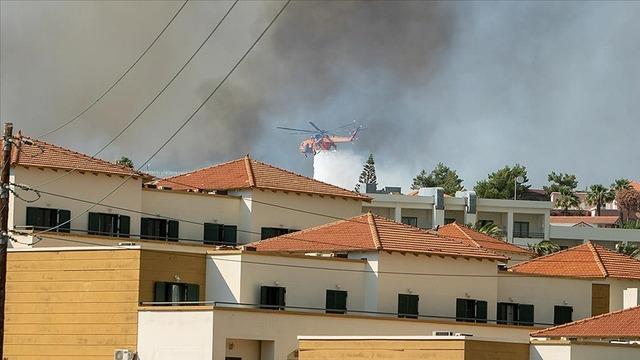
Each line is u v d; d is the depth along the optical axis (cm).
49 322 16612
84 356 16425
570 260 19638
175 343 16038
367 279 17488
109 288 16412
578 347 14600
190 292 16738
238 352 16162
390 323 17100
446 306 17788
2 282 12950
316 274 17188
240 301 16612
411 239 17938
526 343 14688
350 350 14775
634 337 15562
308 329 16588
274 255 16925
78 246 17450
